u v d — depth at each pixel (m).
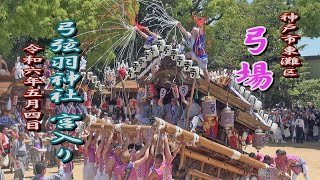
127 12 24.97
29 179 19.22
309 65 44.94
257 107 14.32
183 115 13.16
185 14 43.31
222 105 13.95
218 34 45.38
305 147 30.36
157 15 18.33
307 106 38.12
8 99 26.20
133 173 11.11
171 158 10.76
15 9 31.31
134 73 13.81
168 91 13.89
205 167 12.35
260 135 14.34
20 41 39.50
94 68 33.53
